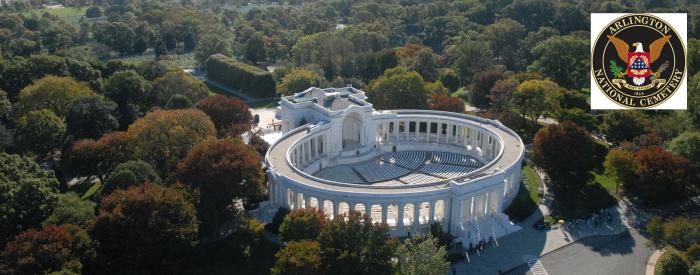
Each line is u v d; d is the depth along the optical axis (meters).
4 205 126.50
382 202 137.75
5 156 139.62
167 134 169.12
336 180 178.88
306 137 178.75
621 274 129.00
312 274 108.31
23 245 110.06
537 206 160.62
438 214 151.75
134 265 121.38
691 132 174.38
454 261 133.38
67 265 110.62
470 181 140.75
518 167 162.50
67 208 127.31
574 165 165.62
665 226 131.62
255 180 143.88
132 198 122.06
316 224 122.50
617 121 193.62
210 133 180.00
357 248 114.00
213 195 139.75
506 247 139.75
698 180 161.38
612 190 169.38
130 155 169.50
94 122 191.38
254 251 135.62
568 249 139.25
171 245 122.44
